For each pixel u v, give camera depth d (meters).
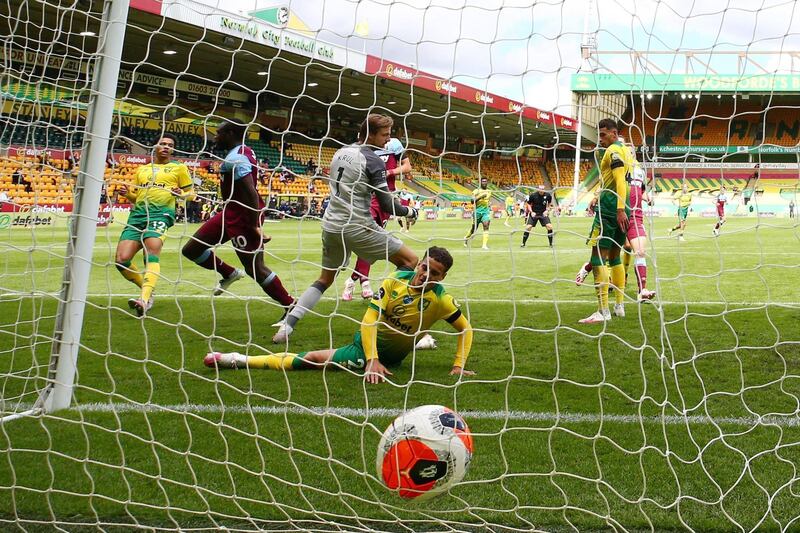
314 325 5.58
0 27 10.26
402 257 4.42
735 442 2.87
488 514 2.27
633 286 7.85
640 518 2.23
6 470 2.63
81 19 4.50
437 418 2.32
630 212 5.29
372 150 4.35
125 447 2.85
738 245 13.70
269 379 3.87
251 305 6.70
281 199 13.06
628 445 2.84
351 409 3.32
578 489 2.45
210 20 3.08
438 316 3.87
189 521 2.26
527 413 3.26
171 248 12.77
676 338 4.93
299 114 28.70
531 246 14.58
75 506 2.35
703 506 2.31
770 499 2.24
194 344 4.85
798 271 8.89
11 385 3.82
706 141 30.98
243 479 2.55
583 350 4.57
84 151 3.23
